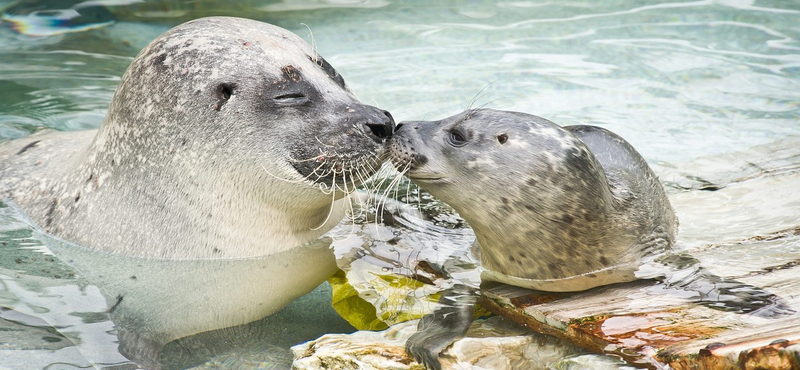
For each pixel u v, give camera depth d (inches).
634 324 150.2
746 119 257.9
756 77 287.4
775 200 210.5
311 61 196.5
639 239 184.5
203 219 191.8
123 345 155.5
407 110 263.3
